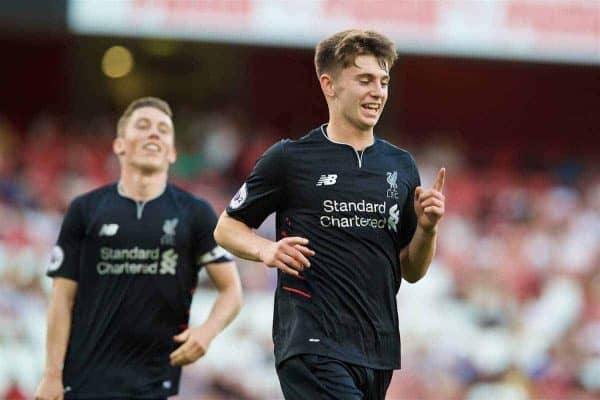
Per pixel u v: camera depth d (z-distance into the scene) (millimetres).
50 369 21984
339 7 55062
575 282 54375
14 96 63125
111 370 22047
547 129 71750
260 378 44375
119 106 64625
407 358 48312
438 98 70312
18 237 46250
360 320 16469
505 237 56469
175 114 63562
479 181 62750
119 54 64500
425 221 16656
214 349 44125
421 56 57469
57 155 55188
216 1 53844
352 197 16719
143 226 22406
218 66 65938
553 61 58219
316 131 17188
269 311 46656
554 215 59750
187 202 22828
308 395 16109
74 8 52625
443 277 51594
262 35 54219
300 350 16219
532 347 50906
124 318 22141
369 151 17078
